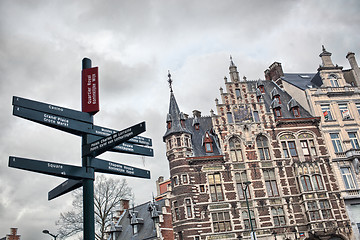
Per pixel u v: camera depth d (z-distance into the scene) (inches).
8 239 1764.3
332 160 1683.1
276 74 2103.8
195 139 1755.7
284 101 1924.2
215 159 1638.8
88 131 499.8
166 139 1691.7
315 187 1601.9
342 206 1596.9
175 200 1573.6
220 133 1692.9
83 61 538.0
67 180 512.4
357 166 1679.4
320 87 1852.9
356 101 1845.5
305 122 1755.7
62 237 1704.0
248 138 1696.6
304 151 1705.2
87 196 468.4
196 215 1524.4
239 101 1763.0
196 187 1579.7
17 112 440.1
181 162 1617.9
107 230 1664.6
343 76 1929.1
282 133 1722.4
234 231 1508.4
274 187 1624.0
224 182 1601.9
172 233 1508.4
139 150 550.9
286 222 1549.0
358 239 1541.6
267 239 1507.1
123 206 1859.0
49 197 539.2
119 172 518.6
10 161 421.4
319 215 1541.6
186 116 1932.8
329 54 1959.9
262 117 1740.9
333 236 1544.0
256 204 1567.4
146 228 1514.5
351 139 1770.4
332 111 1804.9
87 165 481.7
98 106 509.0
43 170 441.4
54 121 468.4
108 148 472.4
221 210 1545.3
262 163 1654.8
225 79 1801.2
